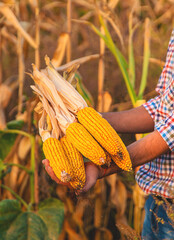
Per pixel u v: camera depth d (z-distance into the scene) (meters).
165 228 1.50
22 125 2.65
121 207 2.52
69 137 1.17
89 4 3.13
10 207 2.21
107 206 2.57
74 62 2.41
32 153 2.45
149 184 1.49
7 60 3.57
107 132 1.13
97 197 2.48
